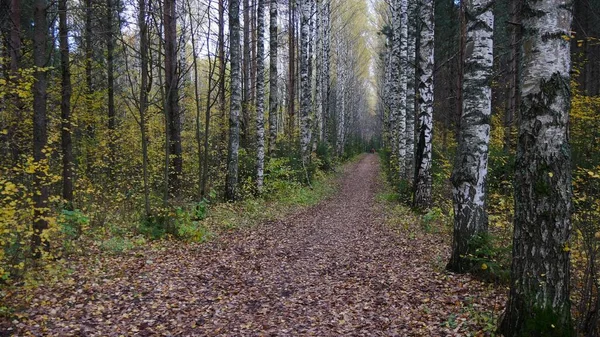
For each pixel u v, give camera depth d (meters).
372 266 8.64
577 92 12.65
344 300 6.71
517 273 4.47
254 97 24.73
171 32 14.35
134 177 14.43
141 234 10.23
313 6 28.28
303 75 22.25
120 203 12.09
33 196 7.22
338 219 14.94
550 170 4.21
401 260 8.91
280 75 40.94
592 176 5.46
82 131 15.74
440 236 10.76
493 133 18.08
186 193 15.45
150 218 10.64
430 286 6.98
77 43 17.62
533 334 4.28
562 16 4.21
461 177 7.50
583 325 4.34
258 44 16.81
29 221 7.13
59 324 5.54
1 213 5.76
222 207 14.28
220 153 19.52
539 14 4.28
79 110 15.34
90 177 14.24
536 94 4.28
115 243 9.18
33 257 6.99
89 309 6.07
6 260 6.38
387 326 5.58
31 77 7.28
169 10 13.86
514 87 15.80
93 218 10.30
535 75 4.30
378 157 52.78
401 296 6.66
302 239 11.60
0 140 11.02
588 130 11.22
